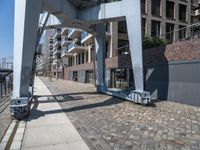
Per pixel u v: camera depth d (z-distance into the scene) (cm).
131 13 1304
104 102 1339
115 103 1295
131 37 1309
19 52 957
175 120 857
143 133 688
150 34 3050
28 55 983
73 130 720
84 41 3675
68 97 1603
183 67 1270
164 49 1449
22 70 959
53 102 1343
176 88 1325
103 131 711
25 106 904
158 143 598
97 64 1995
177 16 3312
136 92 1274
